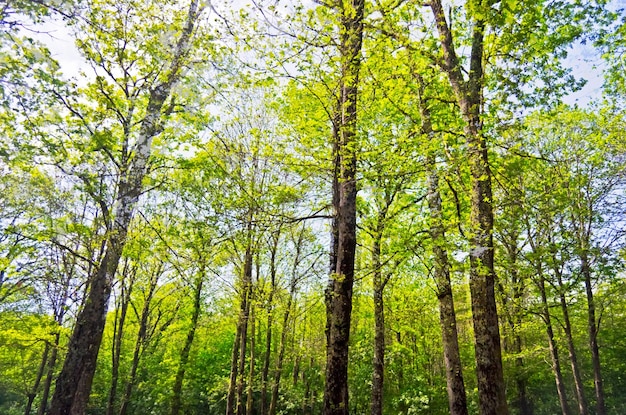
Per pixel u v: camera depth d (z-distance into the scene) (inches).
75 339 345.1
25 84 268.5
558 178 490.6
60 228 377.1
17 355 744.3
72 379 305.4
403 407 761.6
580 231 560.1
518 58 283.1
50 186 413.7
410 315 565.6
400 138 291.4
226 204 356.8
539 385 954.1
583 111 583.8
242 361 631.2
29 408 815.1
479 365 285.0
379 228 419.2
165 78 325.1
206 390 958.4
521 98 274.1
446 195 409.1
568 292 569.0
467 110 304.8
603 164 586.6
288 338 856.9
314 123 373.1
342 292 276.2
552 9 276.4
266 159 388.5
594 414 952.9
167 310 738.2
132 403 840.9
